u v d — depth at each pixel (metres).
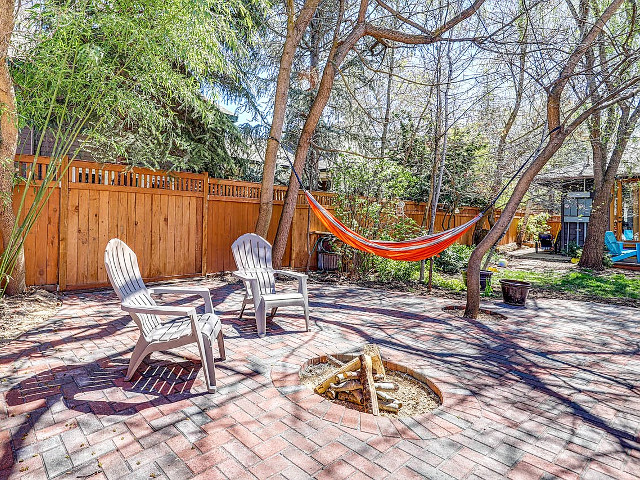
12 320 4.34
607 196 11.03
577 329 5.07
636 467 2.14
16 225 4.89
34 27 4.22
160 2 4.40
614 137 9.84
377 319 5.17
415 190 11.03
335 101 12.22
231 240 8.05
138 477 1.89
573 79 5.93
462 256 10.21
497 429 2.50
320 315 5.27
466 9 6.50
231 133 9.22
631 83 4.56
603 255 11.88
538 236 17.38
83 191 5.95
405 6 7.55
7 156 4.75
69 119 5.32
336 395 2.96
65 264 5.81
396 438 2.33
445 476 1.98
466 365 3.63
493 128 9.30
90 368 3.20
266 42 10.48
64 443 2.15
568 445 2.34
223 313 5.17
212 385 2.89
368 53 10.66
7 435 2.21
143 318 3.08
